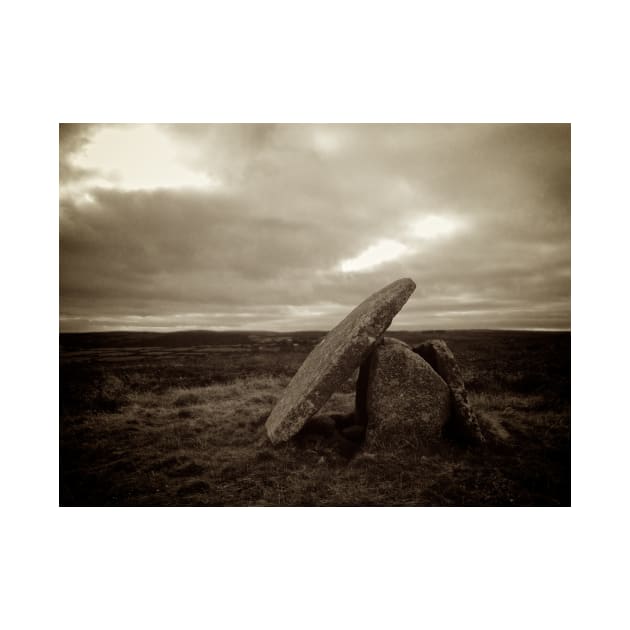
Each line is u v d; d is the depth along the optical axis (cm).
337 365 590
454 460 593
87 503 539
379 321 605
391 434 610
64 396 846
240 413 767
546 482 561
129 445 669
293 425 594
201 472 588
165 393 870
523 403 811
